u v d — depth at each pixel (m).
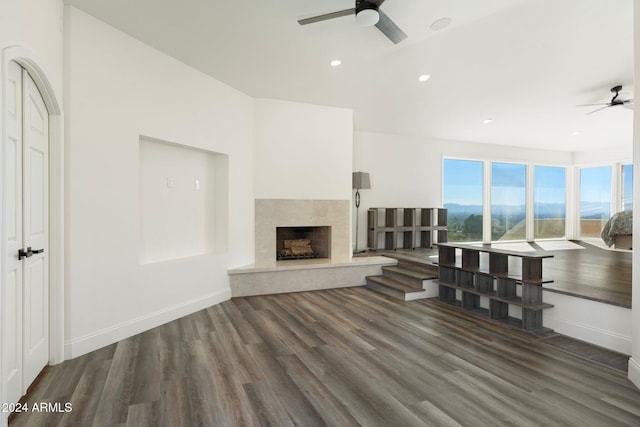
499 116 6.21
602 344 3.07
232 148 4.72
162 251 3.96
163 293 3.71
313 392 2.30
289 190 5.37
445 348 3.04
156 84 3.62
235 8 2.91
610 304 3.03
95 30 3.02
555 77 4.43
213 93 4.39
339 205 5.74
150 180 3.82
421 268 5.39
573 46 3.62
